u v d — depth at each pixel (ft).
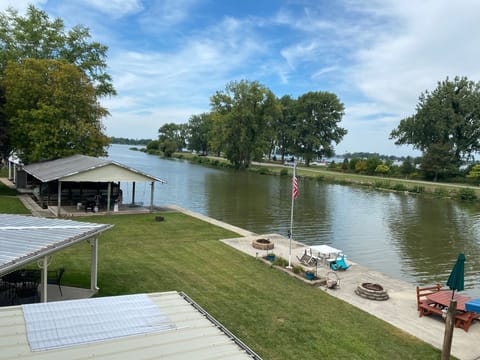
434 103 214.90
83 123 96.37
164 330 17.52
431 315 32.99
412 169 219.00
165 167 229.66
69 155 94.12
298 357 24.64
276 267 43.93
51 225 30.55
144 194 116.98
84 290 32.73
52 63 95.35
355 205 116.47
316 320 30.50
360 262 55.57
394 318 32.07
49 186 73.46
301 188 157.79
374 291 36.35
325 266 46.78
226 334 17.88
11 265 20.49
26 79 89.25
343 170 252.42
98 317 18.31
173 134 457.27
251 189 139.33
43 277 25.44
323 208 106.42
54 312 18.51
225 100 221.66
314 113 284.20
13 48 105.09
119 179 70.90
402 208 114.01
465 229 83.66
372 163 233.76
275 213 92.43
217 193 124.16
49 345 15.21
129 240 52.60
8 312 18.19
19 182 98.53
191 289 35.37
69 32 114.93
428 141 223.92
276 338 26.99
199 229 62.69
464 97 210.38
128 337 16.55
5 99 90.38
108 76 121.19
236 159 234.58
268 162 326.24
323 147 283.59
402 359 25.32
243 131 220.43
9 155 101.81
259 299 34.09
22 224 29.96
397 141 242.17
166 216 72.74
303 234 72.49
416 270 52.60
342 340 27.43
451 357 25.85
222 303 32.58
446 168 199.93
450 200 138.82
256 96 218.38
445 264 55.98
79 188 81.87
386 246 66.08
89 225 31.63
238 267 43.32
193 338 17.10
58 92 91.50
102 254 44.88
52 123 91.71
